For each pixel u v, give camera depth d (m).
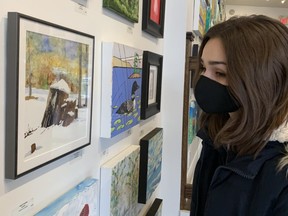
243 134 0.73
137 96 1.34
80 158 0.96
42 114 0.71
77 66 0.86
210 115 0.97
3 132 0.63
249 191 0.72
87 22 0.93
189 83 2.01
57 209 0.78
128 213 1.33
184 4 1.89
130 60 1.21
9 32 0.61
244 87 0.71
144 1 1.46
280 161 0.69
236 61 0.71
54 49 0.74
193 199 1.03
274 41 0.70
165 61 1.96
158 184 1.91
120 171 1.18
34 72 0.67
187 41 1.97
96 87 1.03
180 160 2.04
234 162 0.77
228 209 0.75
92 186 0.97
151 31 1.56
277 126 0.71
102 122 1.07
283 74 0.70
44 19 0.72
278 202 0.66
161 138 1.85
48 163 0.75
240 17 0.78
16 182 0.68
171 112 2.00
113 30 1.14
